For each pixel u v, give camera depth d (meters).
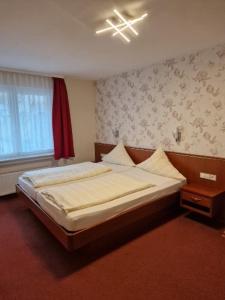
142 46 2.57
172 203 2.78
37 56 2.91
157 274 1.85
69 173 3.16
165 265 1.96
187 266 1.95
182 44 2.54
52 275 1.86
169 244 2.28
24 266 1.97
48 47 2.56
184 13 1.79
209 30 2.14
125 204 2.23
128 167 3.69
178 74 3.09
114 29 1.99
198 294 1.64
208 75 2.76
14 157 3.74
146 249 2.20
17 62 3.19
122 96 4.07
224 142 2.70
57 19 1.86
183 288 1.70
